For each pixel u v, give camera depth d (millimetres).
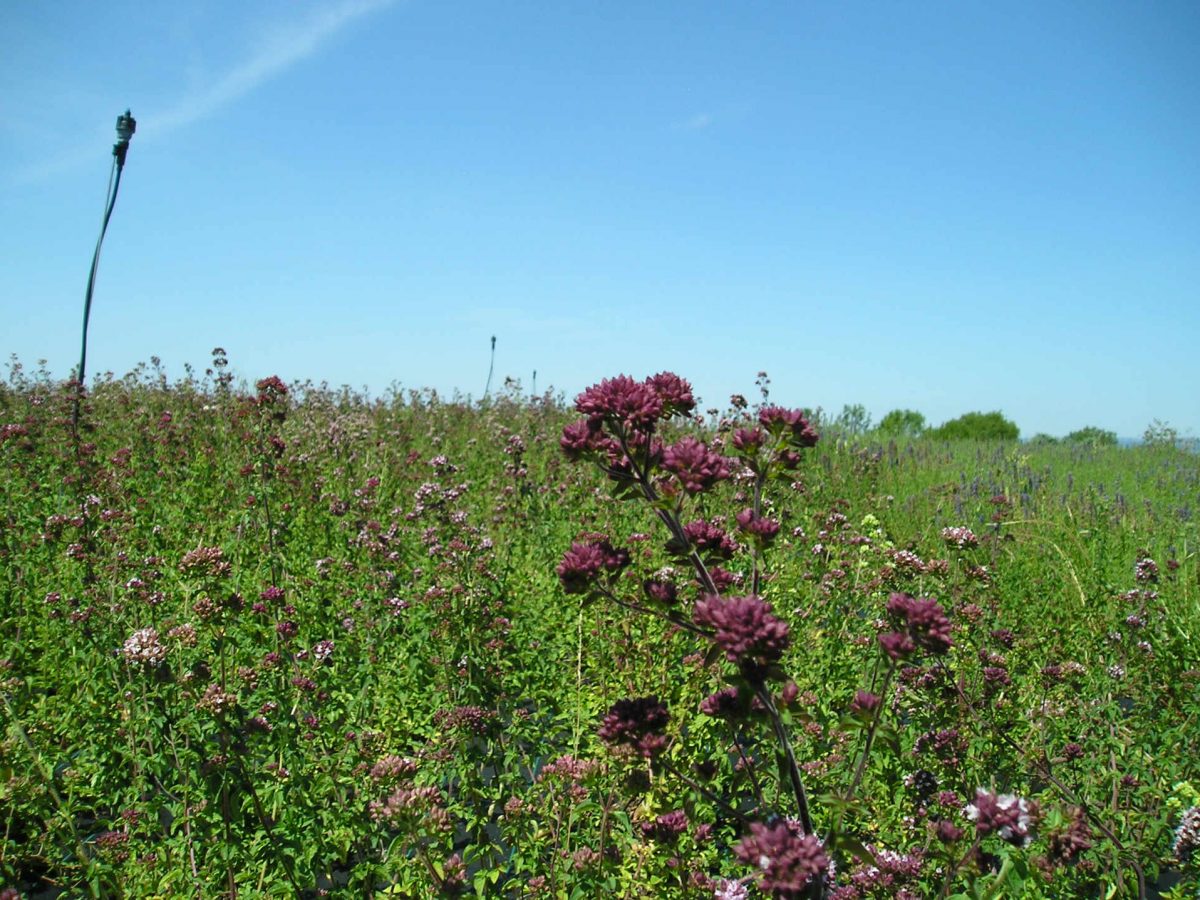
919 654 3975
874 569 7023
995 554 7848
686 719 5078
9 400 13695
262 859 4070
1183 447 19344
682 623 2594
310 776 4465
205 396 14422
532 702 6102
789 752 2510
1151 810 4383
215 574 4211
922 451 17062
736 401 9375
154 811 4320
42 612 6555
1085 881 3963
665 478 2715
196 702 4379
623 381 2646
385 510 9781
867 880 3395
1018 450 17594
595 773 3953
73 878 4020
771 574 6281
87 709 5051
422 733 5281
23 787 4031
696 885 3432
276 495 9133
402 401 18422
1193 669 5301
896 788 4340
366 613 6422
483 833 4270
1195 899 3842
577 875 3895
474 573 6012
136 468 10258
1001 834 2824
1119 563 9141
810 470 12180
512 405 18203
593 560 2672
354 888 4098
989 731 4312
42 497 8641
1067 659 5855
